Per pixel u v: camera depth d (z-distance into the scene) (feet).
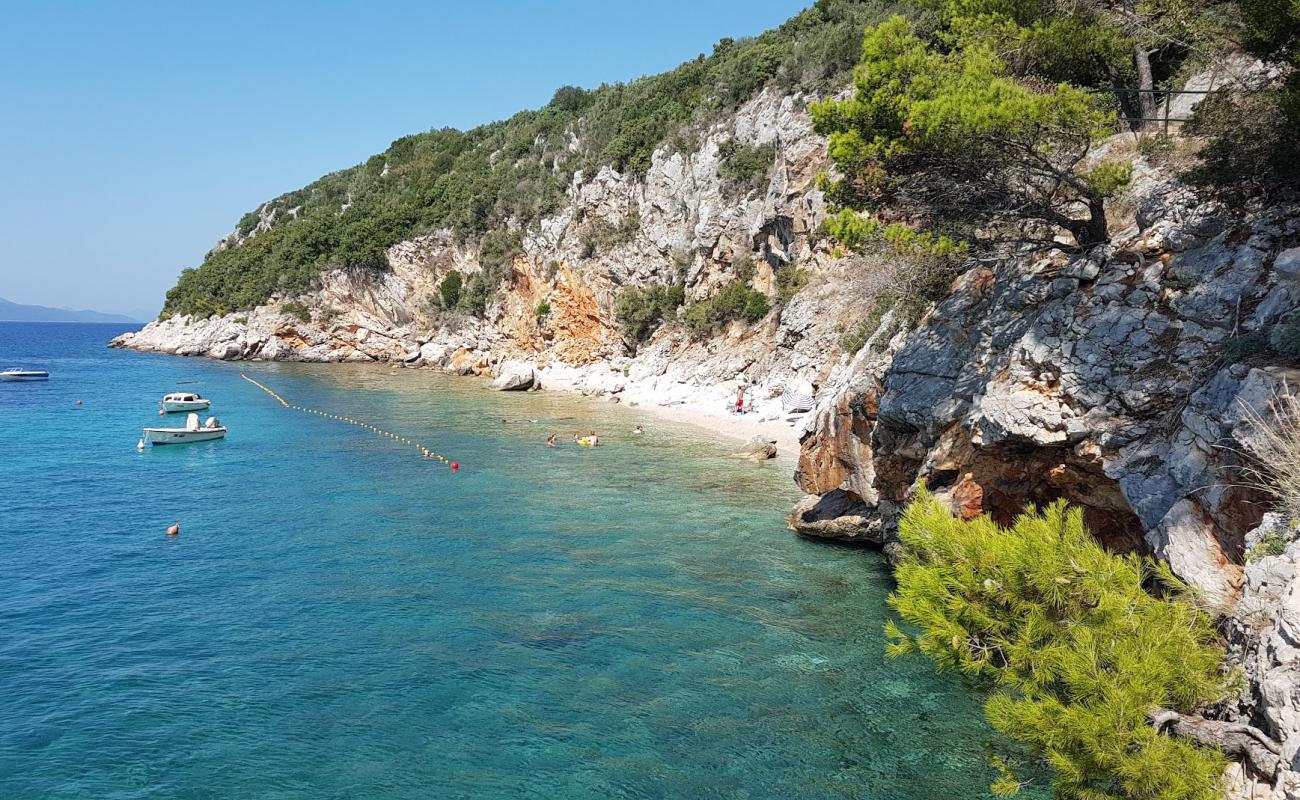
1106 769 24.40
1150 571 36.96
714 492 97.86
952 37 59.77
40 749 40.45
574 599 61.87
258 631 55.47
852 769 39.32
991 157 53.06
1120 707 23.95
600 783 38.09
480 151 338.34
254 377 245.45
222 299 346.95
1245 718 26.17
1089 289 49.19
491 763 39.70
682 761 39.93
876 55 55.16
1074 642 26.89
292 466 113.29
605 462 116.47
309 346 306.96
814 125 59.88
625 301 234.17
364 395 200.75
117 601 61.00
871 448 69.92
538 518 85.61
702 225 212.43
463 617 58.13
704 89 240.32
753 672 49.65
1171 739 24.73
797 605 60.85
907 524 33.78
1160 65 77.25
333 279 308.81
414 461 116.98
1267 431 32.09
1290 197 44.06
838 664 50.78
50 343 515.50
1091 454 43.52
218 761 39.65
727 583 65.62
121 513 86.99
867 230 55.42
